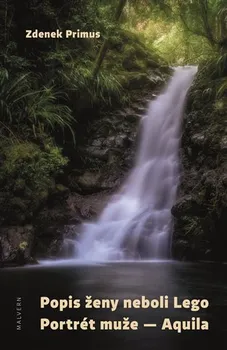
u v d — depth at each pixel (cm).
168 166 797
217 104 734
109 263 623
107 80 863
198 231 650
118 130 877
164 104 913
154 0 957
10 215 609
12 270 545
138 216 723
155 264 614
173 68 1030
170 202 747
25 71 722
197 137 728
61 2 799
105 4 901
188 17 927
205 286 441
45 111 720
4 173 624
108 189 818
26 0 739
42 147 705
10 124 688
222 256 644
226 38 838
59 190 721
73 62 801
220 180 632
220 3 869
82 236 689
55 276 496
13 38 738
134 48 1005
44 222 663
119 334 290
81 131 852
